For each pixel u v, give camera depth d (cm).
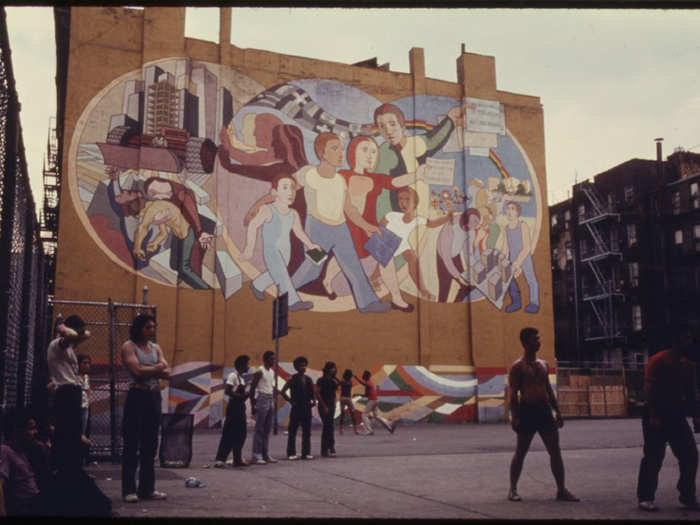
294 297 2630
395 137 2883
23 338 1141
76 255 2366
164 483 877
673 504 719
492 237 2961
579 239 5875
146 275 2427
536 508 688
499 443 1678
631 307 5309
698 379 3534
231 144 2622
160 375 727
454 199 2939
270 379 1205
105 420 2116
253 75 2697
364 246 2761
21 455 609
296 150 2716
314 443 1702
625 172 5597
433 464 1156
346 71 2848
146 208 2461
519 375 766
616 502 734
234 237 2575
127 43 2528
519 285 2980
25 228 1140
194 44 2623
